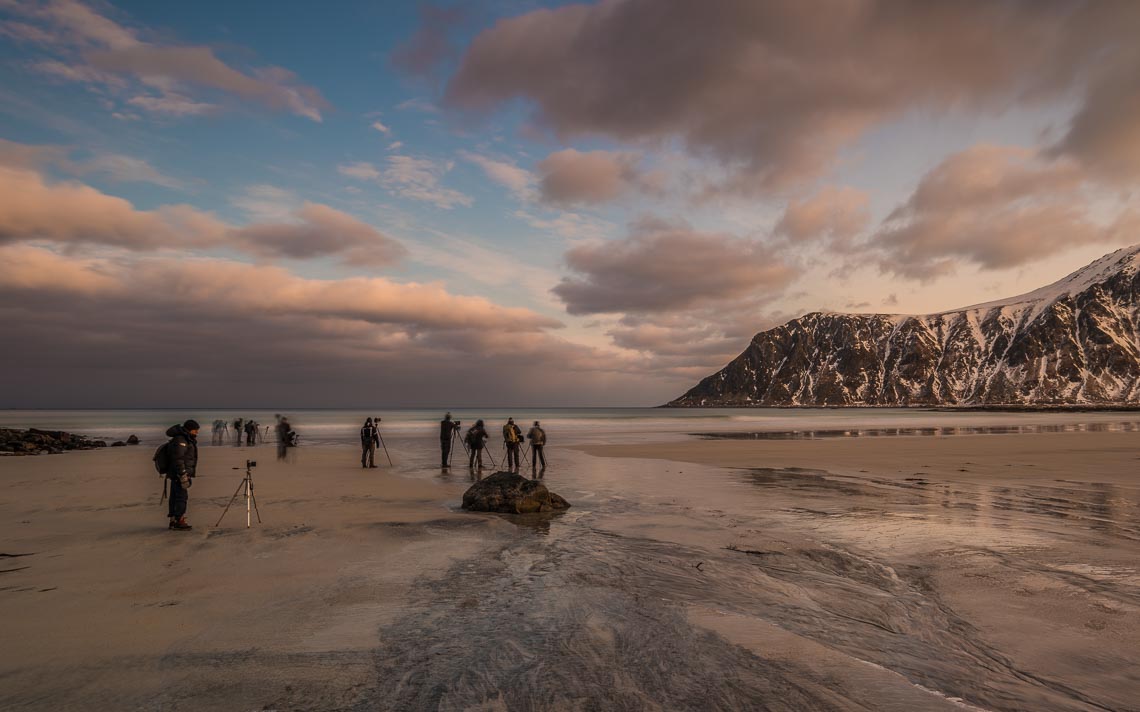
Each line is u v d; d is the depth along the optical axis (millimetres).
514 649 5113
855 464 22891
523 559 8430
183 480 10586
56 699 4125
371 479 18672
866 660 4930
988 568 7867
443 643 5250
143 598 6512
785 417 120625
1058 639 5445
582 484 17266
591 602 6445
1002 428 64562
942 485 16484
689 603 6418
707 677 4535
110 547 9086
